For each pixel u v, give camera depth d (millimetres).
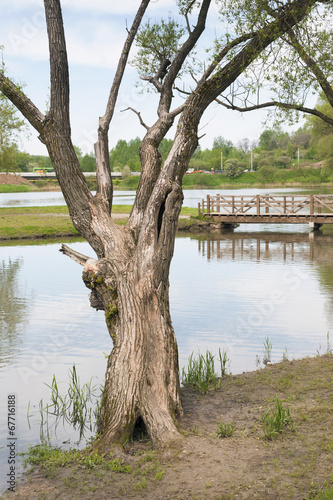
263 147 130500
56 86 7883
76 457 5328
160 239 7723
